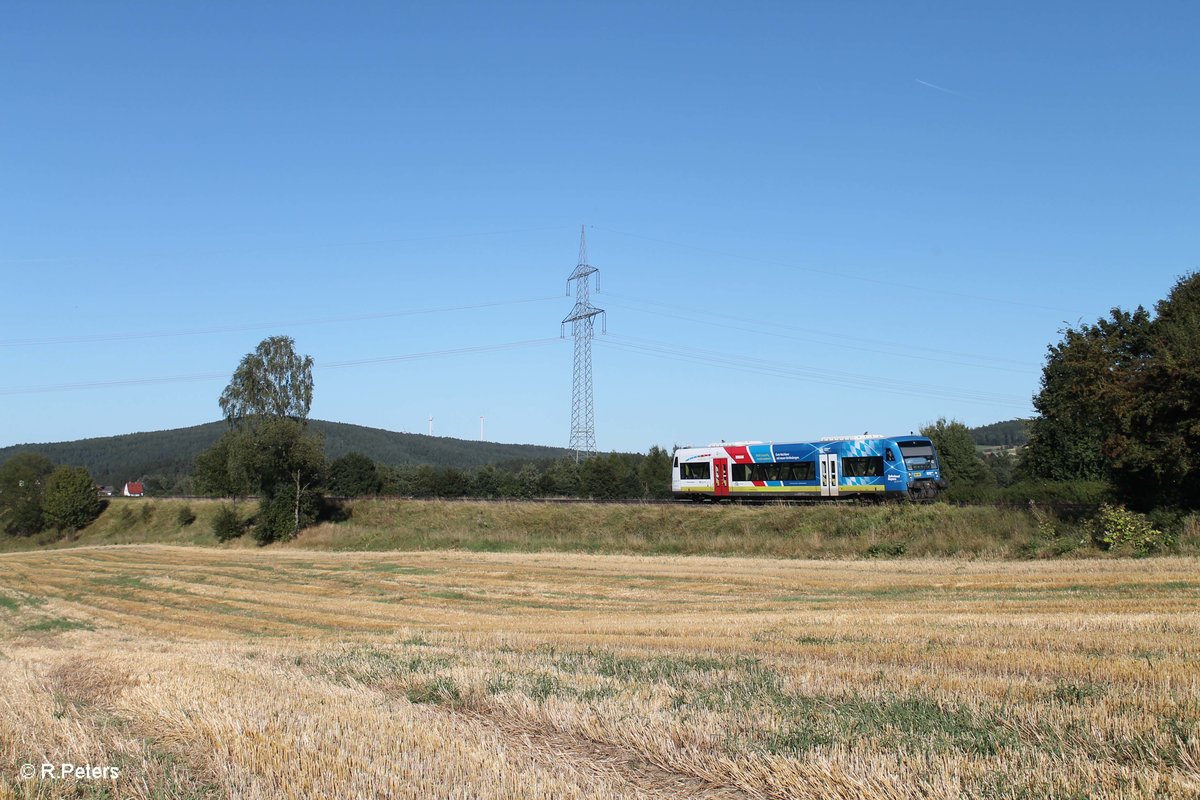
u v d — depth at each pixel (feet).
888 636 51.31
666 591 100.68
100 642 83.97
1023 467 190.60
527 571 127.85
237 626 95.76
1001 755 23.85
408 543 187.01
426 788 22.47
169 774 24.67
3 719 30.40
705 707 30.81
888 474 148.15
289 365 235.20
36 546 274.36
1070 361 123.03
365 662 44.37
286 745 25.94
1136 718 26.78
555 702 31.86
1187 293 124.36
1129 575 81.76
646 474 269.85
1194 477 109.29
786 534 140.87
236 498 262.67
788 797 22.80
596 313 252.42
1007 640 46.91
